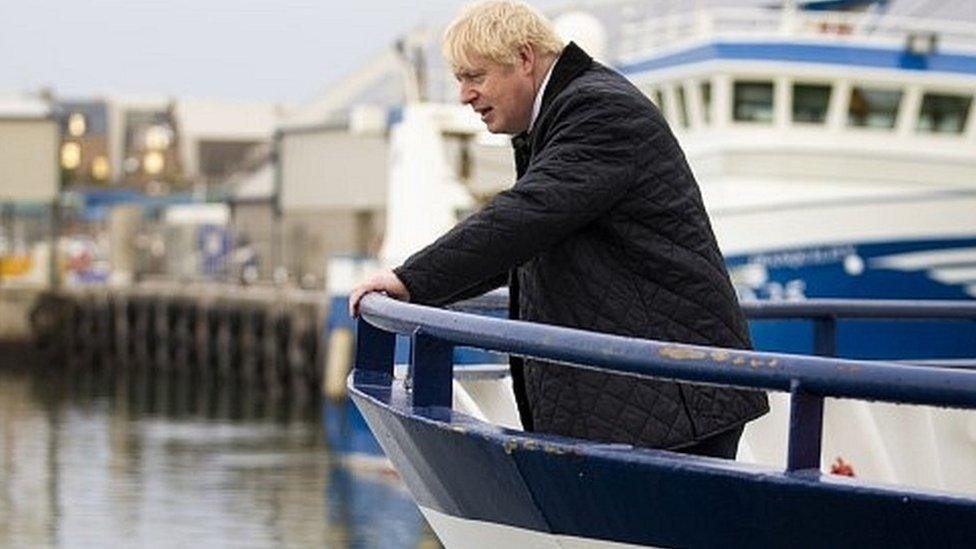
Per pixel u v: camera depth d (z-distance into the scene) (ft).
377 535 65.82
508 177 83.51
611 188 15.15
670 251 15.28
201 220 197.06
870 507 13.17
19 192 185.06
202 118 311.68
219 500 74.69
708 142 69.31
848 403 21.25
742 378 13.64
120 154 312.50
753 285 67.72
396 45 92.43
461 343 15.37
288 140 170.40
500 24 15.89
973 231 66.59
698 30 72.90
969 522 12.85
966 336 61.67
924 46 68.90
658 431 15.11
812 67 68.28
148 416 117.19
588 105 15.31
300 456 90.94
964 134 69.31
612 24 80.53
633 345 14.08
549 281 15.61
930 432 21.58
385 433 16.84
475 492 15.71
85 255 212.64
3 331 175.42
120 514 71.10
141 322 168.45
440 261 15.47
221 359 155.63
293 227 169.48
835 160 68.44
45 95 307.78
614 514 14.56
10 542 64.39
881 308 21.79
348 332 114.83
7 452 93.45
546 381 15.55
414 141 82.89
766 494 13.57
